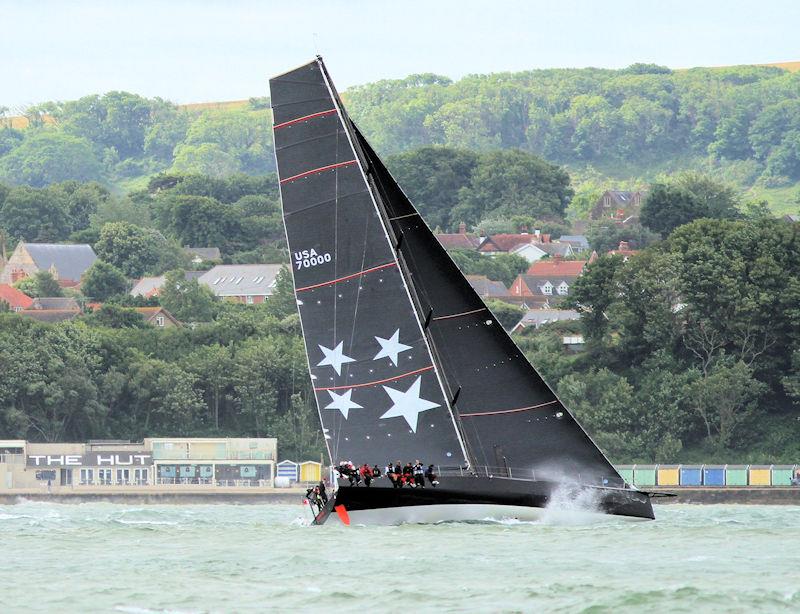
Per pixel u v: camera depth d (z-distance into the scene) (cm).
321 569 17300
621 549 18950
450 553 18500
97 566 18088
